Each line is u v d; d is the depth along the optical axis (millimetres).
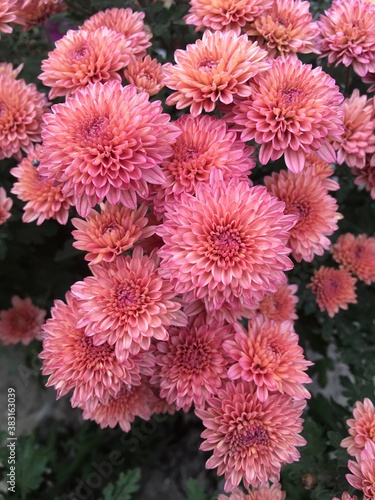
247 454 195
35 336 318
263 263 183
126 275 194
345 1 248
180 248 186
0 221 256
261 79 206
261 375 196
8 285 352
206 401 211
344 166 278
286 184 232
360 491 222
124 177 186
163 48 310
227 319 203
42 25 295
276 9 240
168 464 334
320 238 231
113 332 192
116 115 185
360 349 294
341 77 264
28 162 242
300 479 247
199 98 205
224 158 200
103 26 240
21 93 250
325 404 289
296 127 199
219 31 216
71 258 327
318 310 291
